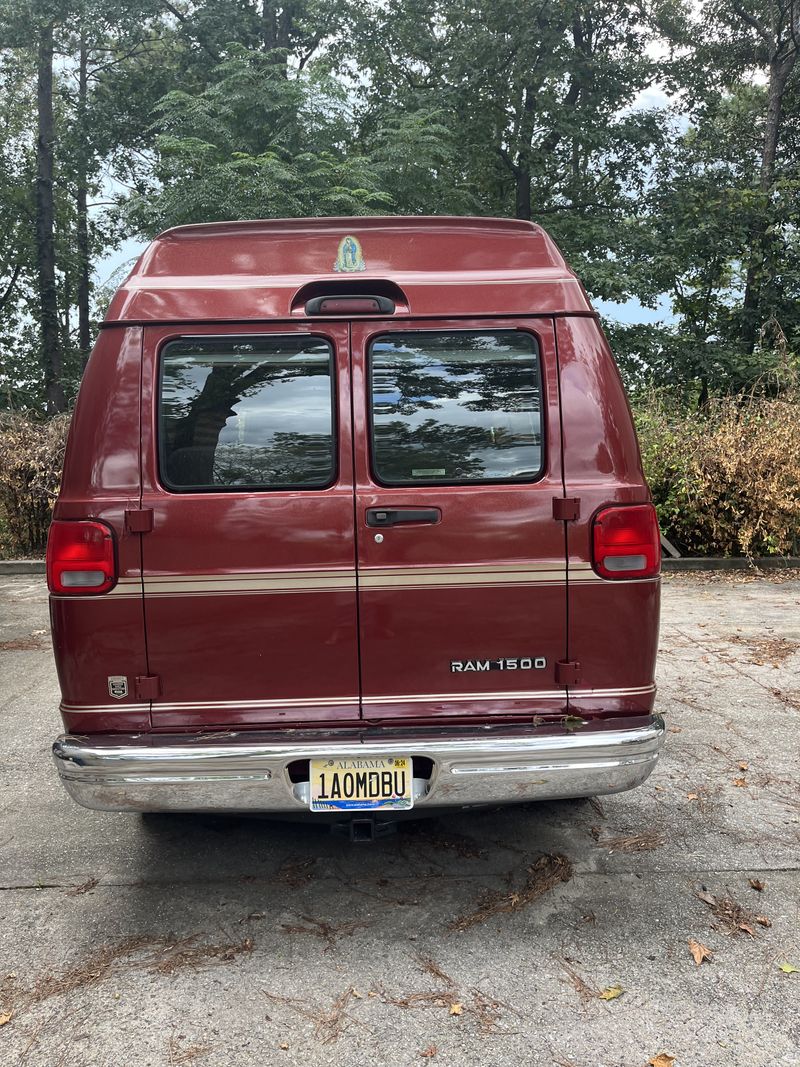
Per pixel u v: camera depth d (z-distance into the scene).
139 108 23.34
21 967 2.66
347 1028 2.37
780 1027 2.35
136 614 2.69
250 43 22.27
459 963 2.65
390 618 2.72
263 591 2.70
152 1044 2.32
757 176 20.08
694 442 9.55
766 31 19.53
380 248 2.88
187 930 2.86
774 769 4.11
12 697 5.39
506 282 2.83
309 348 2.77
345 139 15.95
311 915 2.94
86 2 21.14
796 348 18.11
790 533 9.34
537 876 3.17
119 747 2.59
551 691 2.76
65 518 2.69
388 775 2.64
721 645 6.31
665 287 19.02
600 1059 2.24
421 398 2.76
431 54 20.17
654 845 3.39
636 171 20.92
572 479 2.75
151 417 2.71
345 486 2.72
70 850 3.42
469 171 20.83
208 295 2.78
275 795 2.61
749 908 2.94
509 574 2.73
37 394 25.69
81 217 26.75
